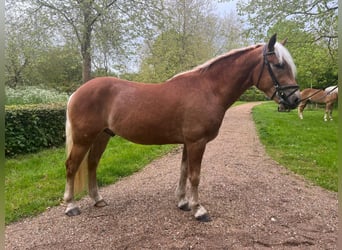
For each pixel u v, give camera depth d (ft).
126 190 13.38
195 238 8.91
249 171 16.60
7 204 11.34
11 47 40.40
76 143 10.34
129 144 24.70
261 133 30.86
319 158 19.45
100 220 10.14
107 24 34.86
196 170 9.91
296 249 8.46
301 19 32.91
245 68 9.96
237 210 11.03
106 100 10.10
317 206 11.62
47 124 22.26
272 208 11.30
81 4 33.22
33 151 21.17
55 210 11.14
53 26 35.37
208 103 9.61
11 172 15.98
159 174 16.21
